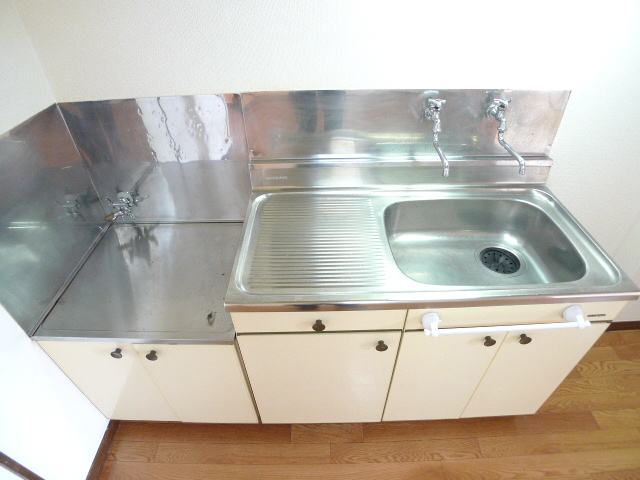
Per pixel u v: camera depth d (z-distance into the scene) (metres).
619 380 1.57
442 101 1.04
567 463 1.32
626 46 1.01
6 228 0.95
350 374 1.10
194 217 1.40
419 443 1.39
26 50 1.00
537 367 1.12
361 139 1.16
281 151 1.18
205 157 1.23
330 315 0.92
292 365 1.07
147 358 1.04
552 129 1.13
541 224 1.18
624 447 1.36
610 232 1.42
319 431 1.43
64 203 1.17
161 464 1.34
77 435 1.22
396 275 0.94
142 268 1.24
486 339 1.00
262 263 0.98
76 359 1.09
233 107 1.11
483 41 1.01
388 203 1.19
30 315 1.03
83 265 1.26
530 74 1.07
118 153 1.22
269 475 1.32
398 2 0.95
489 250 1.27
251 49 1.03
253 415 1.29
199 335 1.01
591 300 0.89
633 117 1.12
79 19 0.98
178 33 1.00
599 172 1.25
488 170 1.21
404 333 0.98
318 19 0.98
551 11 0.96
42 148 1.06
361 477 1.30
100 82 1.09
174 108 1.12
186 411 1.28
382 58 1.04
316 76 1.08
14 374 0.96
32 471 1.00
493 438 1.40
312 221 1.12
